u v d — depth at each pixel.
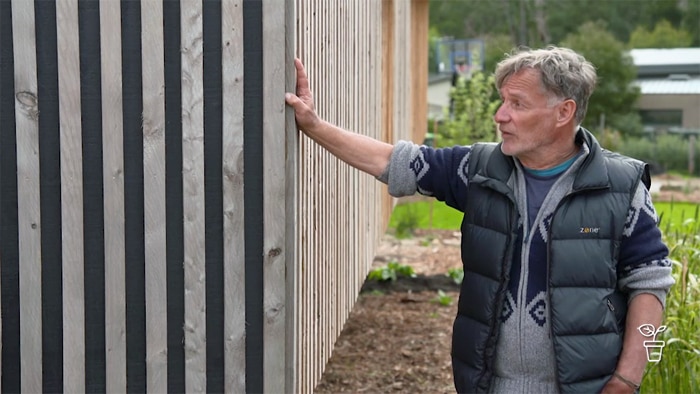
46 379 3.40
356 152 3.43
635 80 30.12
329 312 4.73
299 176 3.54
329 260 4.71
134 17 3.28
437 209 15.59
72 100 3.30
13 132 3.34
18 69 3.30
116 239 3.32
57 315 3.38
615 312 3.24
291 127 3.28
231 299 3.32
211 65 3.27
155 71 3.27
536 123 3.15
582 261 3.12
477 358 3.21
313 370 4.19
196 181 3.29
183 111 3.28
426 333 7.76
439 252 11.35
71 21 3.28
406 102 10.70
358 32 5.72
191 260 3.31
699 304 5.06
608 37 28.83
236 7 3.24
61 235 3.35
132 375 3.37
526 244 3.18
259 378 3.35
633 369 3.18
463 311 3.27
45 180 3.34
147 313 3.33
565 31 44.91
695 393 4.87
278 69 3.25
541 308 3.17
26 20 3.29
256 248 3.31
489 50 35.09
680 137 26.72
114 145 3.30
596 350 3.12
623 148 25.48
